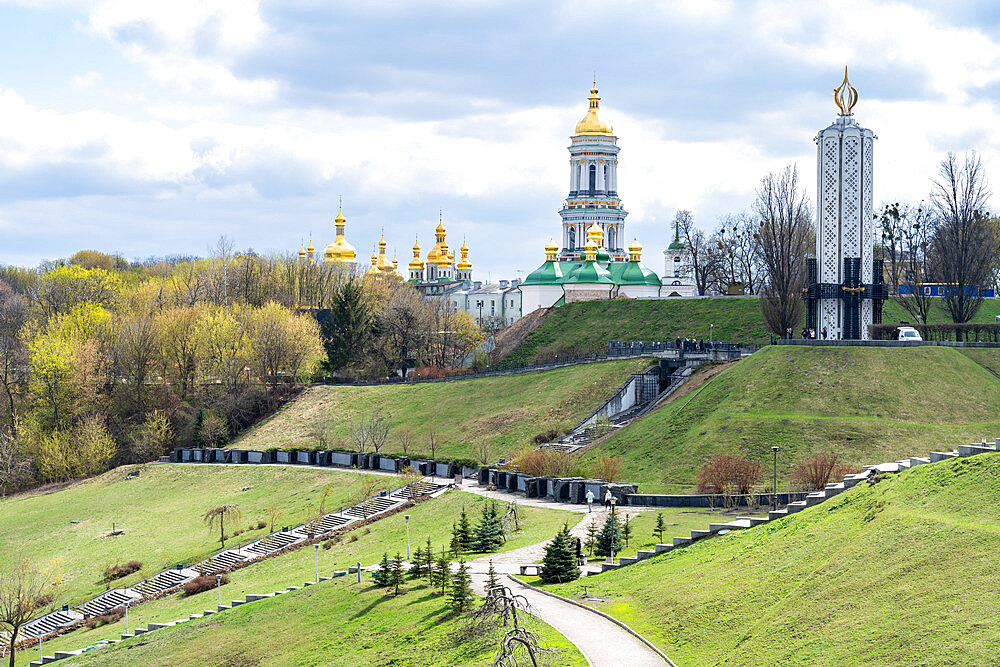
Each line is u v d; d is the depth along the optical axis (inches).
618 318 7504.9
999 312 6195.9
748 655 2234.3
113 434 6968.5
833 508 2869.1
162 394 7253.9
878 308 5147.6
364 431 6107.3
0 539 5423.2
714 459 4065.0
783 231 5556.1
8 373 7440.9
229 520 5068.9
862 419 4197.8
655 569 2974.9
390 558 3742.6
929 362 4527.6
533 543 3592.5
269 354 7455.7
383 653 2795.3
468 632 2689.5
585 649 2401.6
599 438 5054.1
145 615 3929.6
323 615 3196.4
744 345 5925.2
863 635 2134.6
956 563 2236.7
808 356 4670.3
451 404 6387.8
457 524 3959.2
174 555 4751.5
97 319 7800.2
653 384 5595.5
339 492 5216.5
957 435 4037.9
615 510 3786.9
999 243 6958.7
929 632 2048.5
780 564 2632.9
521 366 6850.4
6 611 4274.1
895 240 7253.9
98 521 5536.4
